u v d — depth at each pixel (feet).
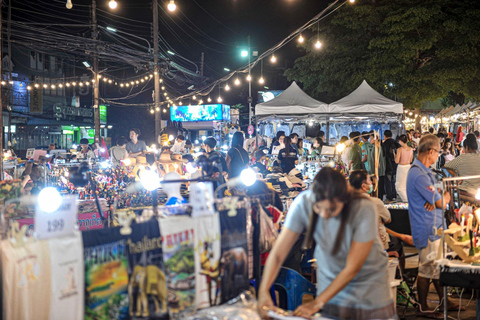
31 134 110.11
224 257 10.99
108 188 24.13
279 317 8.73
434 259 16.33
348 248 9.12
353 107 45.11
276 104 46.88
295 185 25.49
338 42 80.18
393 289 16.39
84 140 39.93
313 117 49.34
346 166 32.12
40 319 8.30
